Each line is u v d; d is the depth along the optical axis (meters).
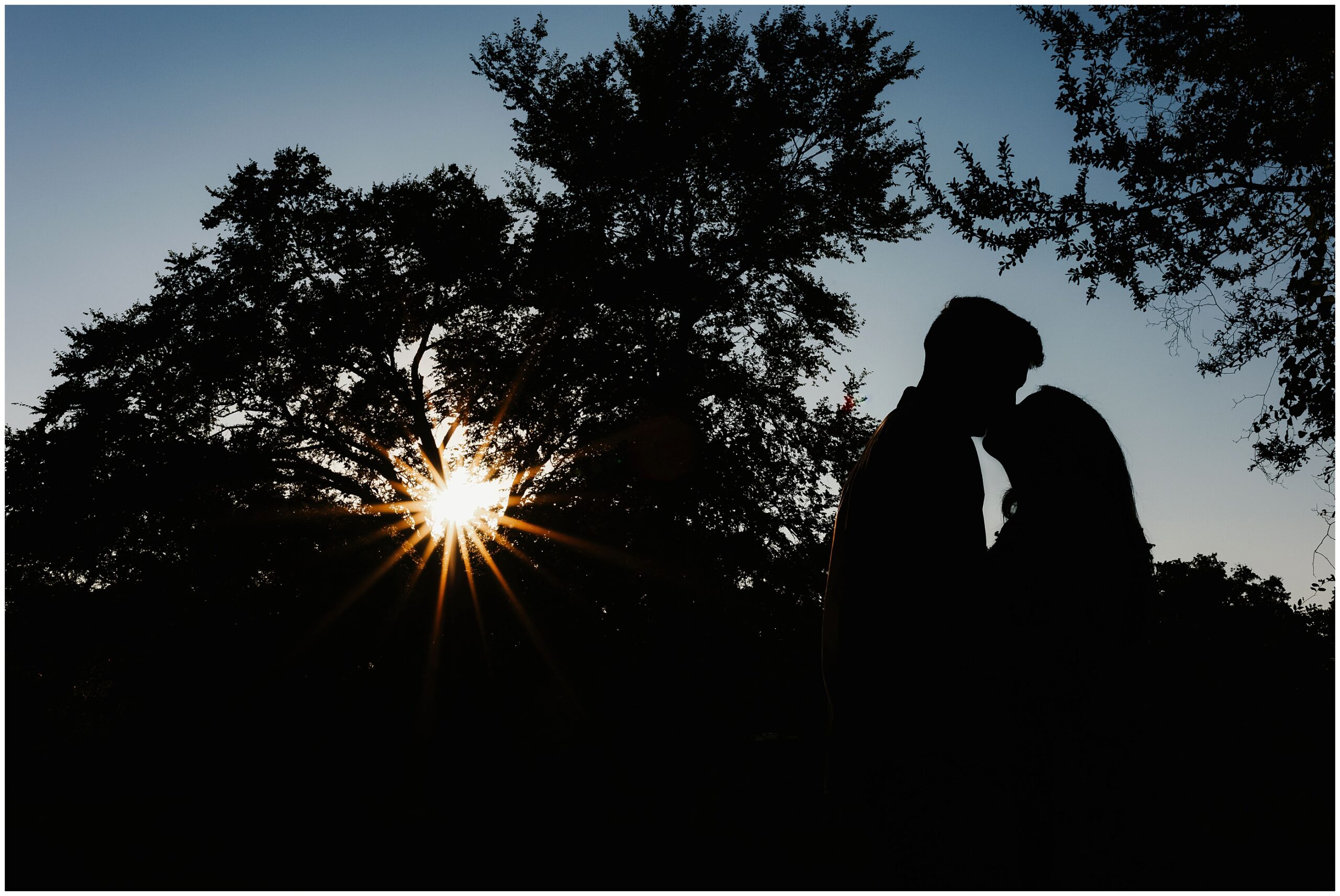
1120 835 2.05
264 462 19.83
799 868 6.48
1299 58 10.09
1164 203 10.40
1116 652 2.11
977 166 10.93
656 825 11.40
